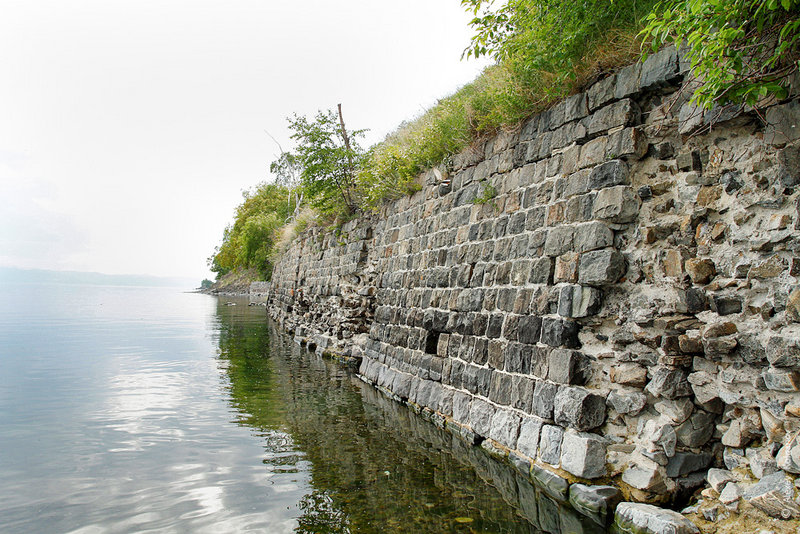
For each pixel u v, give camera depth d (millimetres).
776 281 3373
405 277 8836
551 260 5062
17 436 5859
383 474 4809
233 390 8570
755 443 3510
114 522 3709
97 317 24062
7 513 3842
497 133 6664
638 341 4176
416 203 8906
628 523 3533
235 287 63156
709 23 3295
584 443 4090
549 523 3764
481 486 4504
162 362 11344
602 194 4531
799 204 3246
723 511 3297
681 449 3811
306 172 13992
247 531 3609
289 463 5102
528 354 5074
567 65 5281
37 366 10562
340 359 11656
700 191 3994
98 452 5348
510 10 5754
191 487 4438
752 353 3426
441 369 6859
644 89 4398
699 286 3875
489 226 6352
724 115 3715
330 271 14086
